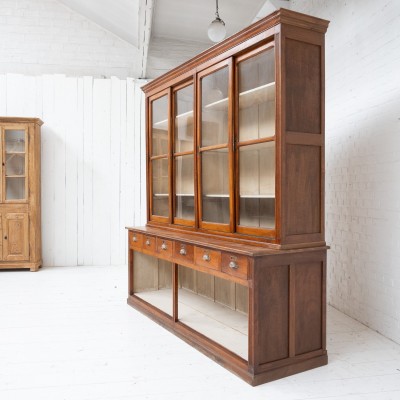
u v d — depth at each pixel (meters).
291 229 2.59
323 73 2.70
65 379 2.53
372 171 3.35
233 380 2.52
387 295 3.19
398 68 3.01
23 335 3.26
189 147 3.54
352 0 3.60
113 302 4.21
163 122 3.95
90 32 6.36
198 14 5.58
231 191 2.95
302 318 2.65
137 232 3.99
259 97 2.74
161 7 5.43
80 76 6.32
